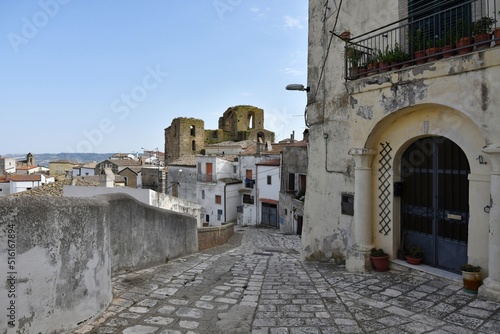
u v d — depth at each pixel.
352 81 8.20
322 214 10.16
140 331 4.57
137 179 50.31
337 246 9.75
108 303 5.37
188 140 60.19
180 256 10.87
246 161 38.38
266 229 32.16
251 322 5.00
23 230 3.91
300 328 4.81
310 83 10.74
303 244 10.72
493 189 5.68
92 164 65.25
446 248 7.17
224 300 5.95
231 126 66.44
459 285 6.45
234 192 39.12
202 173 40.50
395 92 7.24
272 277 7.77
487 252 6.17
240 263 9.68
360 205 8.30
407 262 7.74
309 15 10.86
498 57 5.54
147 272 7.82
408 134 7.55
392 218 7.97
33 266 3.99
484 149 5.69
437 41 6.80
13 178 42.34
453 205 7.02
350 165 9.36
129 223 7.86
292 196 27.56
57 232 4.27
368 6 9.01
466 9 7.00
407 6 8.12
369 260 8.09
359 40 9.16
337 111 9.75
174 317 5.11
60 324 4.31
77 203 4.62
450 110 6.70
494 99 5.62
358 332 4.69
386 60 7.54
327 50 10.10
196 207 22.53
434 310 5.39
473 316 5.09
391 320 5.07
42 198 4.23
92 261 4.88
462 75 6.05
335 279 7.46
